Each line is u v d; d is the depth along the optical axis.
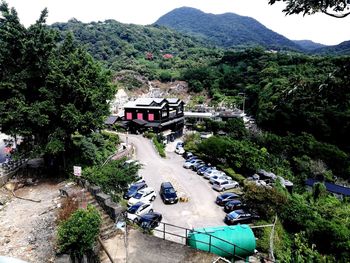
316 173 46.28
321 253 24.59
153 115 62.84
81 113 22.89
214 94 101.81
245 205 27.58
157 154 48.28
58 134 21.83
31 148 24.56
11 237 14.77
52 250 13.51
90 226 12.95
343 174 49.47
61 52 25.05
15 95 21.66
